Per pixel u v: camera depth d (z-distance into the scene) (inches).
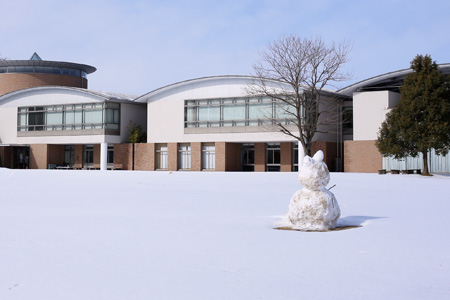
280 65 1695.4
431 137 1332.4
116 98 2076.8
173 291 222.7
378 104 1643.7
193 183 1031.6
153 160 2028.8
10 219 454.9
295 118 1752.0
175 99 1989.4
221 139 1889.8
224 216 480.4
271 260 284.7
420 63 1397.6
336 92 1755.7
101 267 267.1
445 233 376.8
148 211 522.3
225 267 267.6
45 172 1663.4
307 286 230.7
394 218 462.9
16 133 2309.3
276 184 995.3
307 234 376.8
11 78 2506.2
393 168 1610.5
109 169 2153.1
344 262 279.4
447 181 1133.1
